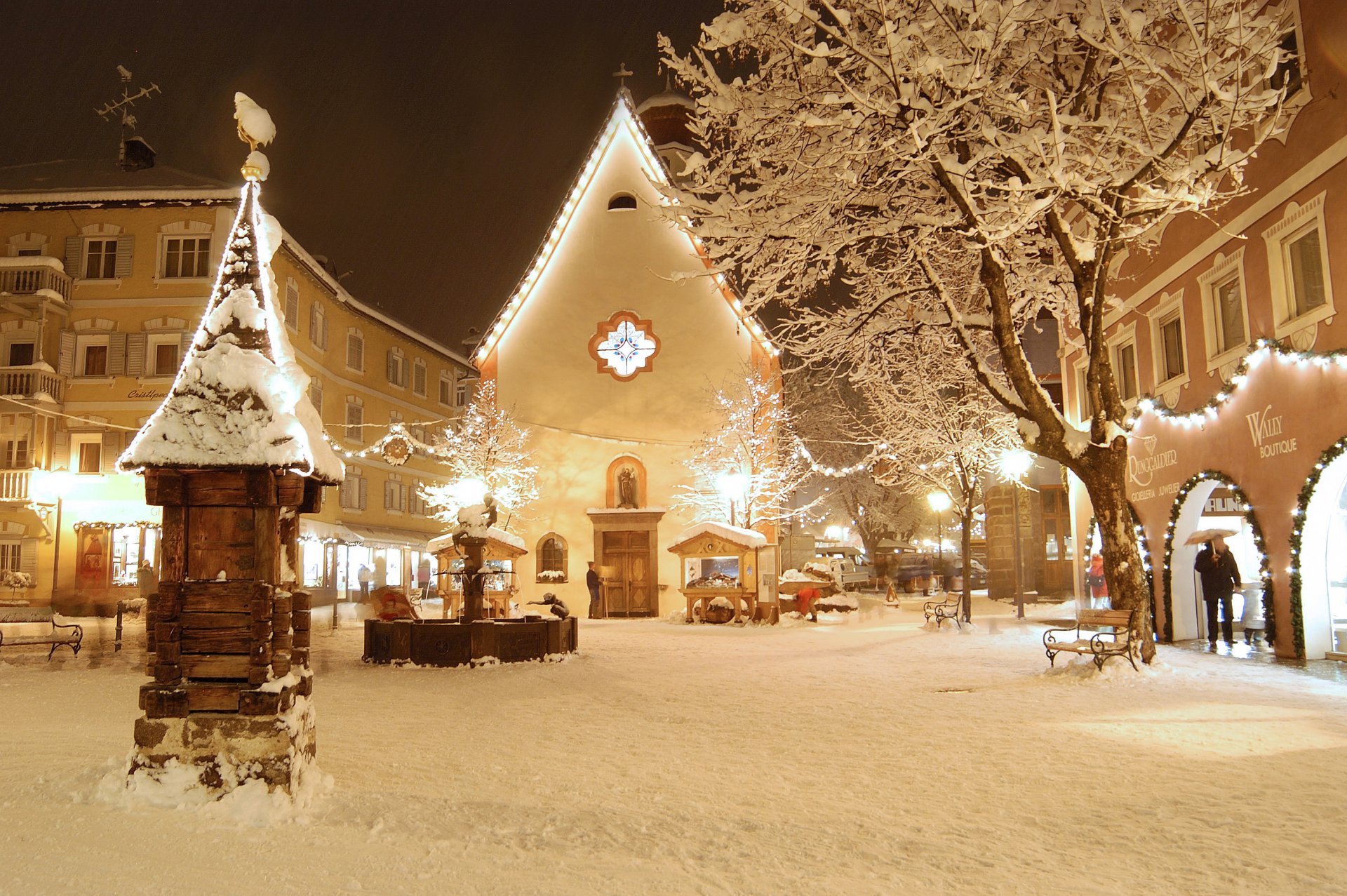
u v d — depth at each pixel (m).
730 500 31.55
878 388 26.52
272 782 6.20
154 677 6.39
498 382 33.91
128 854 5.09
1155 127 15.12
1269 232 16.31
